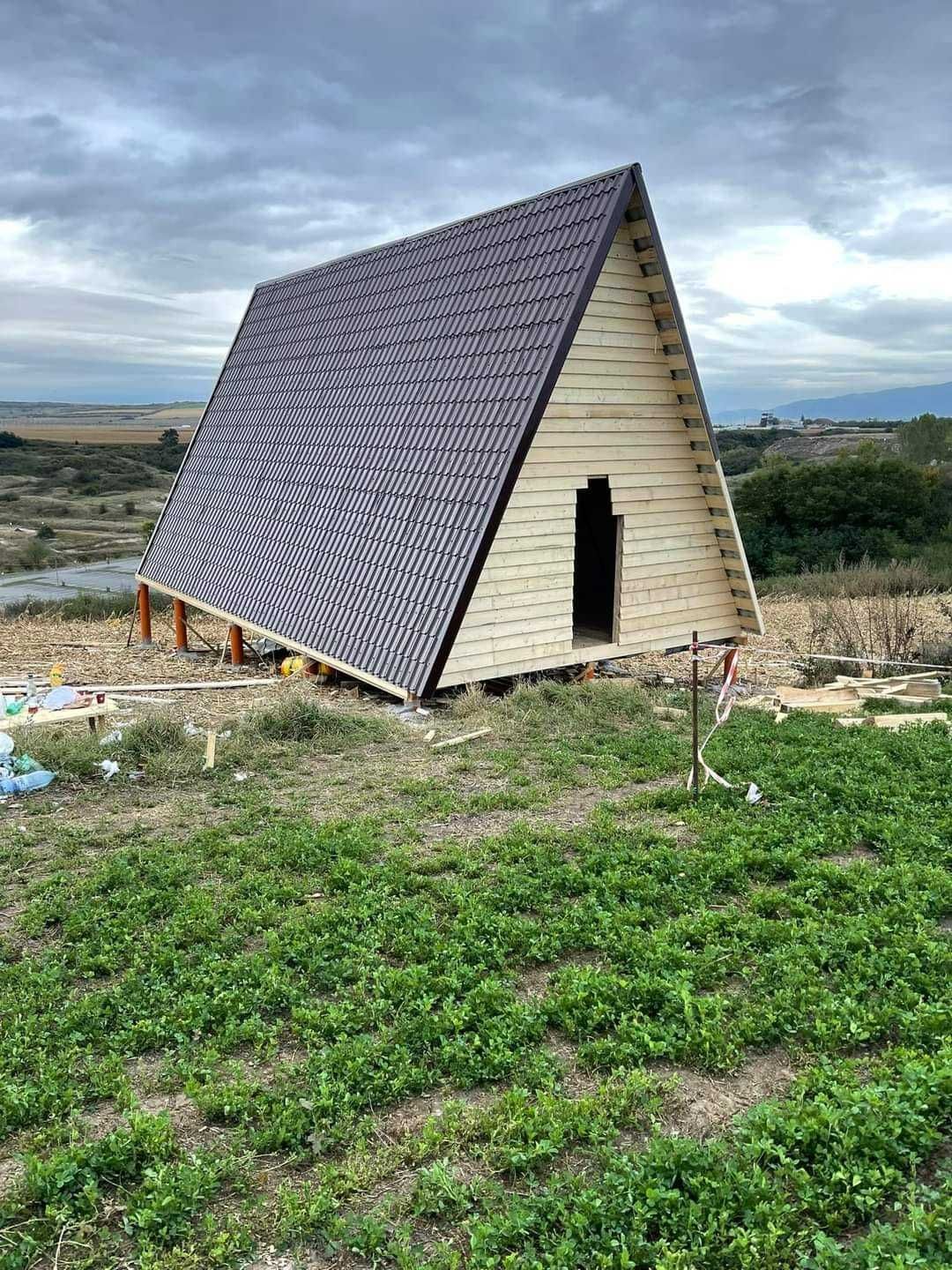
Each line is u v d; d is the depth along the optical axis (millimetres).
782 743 11055
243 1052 5344
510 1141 4465
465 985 5832
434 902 7031
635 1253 3773
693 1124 4590
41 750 10555
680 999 5438
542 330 12984
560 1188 4148
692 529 15305
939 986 5531
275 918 6781
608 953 6172
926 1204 3920
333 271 20453
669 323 13805
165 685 14789
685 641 15523
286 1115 4664
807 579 29938
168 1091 5000
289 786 10109
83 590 30797
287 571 15758
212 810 9383
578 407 13453
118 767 10383
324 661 13898
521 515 13125
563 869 7395
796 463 45594
